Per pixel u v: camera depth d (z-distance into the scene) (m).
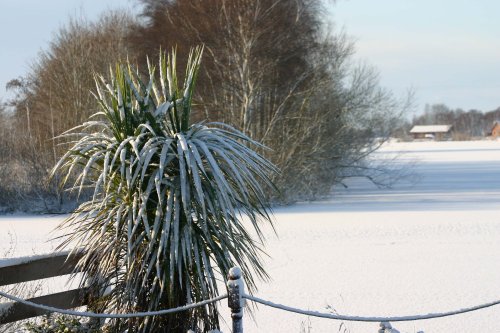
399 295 10.73
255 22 27.98
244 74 27.95
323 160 30.97
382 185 36.56
